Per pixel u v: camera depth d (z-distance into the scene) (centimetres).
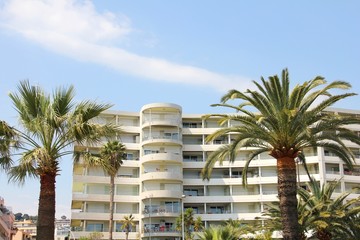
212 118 8350
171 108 8094
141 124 8038
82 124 1889
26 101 1941
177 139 7944
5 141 1889
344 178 7500
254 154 2677
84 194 7388
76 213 7275
